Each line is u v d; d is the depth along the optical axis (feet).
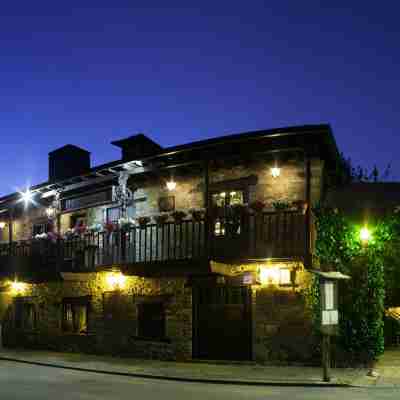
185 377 37.45
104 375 40.47
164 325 48.96
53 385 35.32
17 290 65.36
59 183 59.36
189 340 46.75
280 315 43.11
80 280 54.49
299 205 41.91
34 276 59.21
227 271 44.32
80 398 30.09
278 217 42.88
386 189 48.47
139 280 51.39
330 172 51.72
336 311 35.81
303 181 45.47
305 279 42.60
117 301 53.06
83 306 57.72
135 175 55.06
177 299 48.16
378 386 33.58
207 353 45.85
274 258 42.42
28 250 64.08
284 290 43.24
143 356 49.88
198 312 46.85
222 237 46.32
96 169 54.34
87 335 55.47
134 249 49.11
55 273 56.49
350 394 31.19
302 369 40.34
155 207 54.13
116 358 50.49
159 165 50.52
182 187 52.26
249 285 44.62
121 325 52.29
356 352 41.39
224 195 49.39
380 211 45.32
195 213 45.29
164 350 48.29
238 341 44.70
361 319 41.68
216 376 37.63
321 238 43.73
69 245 59.26
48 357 52.21
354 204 46.60
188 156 48.62
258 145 44.98
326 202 46.24
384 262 47.44
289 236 43.83
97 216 59.16
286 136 42.98
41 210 67.82
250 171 47.75
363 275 42.50
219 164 49.21
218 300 46.24
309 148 42.93
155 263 46.09
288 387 33.91
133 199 56.08
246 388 33.73
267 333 43.37
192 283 46.68
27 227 69.82
